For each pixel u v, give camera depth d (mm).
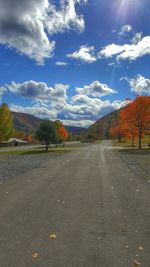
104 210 7945
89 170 17781
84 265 4562
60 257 4863
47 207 8297
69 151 45781
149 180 13312
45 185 12211
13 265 4574
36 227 6449
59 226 6523
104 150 46719
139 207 8266
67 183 12727
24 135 128500
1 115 55781
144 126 48062
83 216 7336
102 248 5238
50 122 50875
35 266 4539
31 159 29531
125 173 16047
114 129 103562
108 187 11578
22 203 8812
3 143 89875
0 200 9234
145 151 41969
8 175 15914
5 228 6391
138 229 6305
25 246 5344
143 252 5055
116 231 6180
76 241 5590
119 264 4594
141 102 47062
